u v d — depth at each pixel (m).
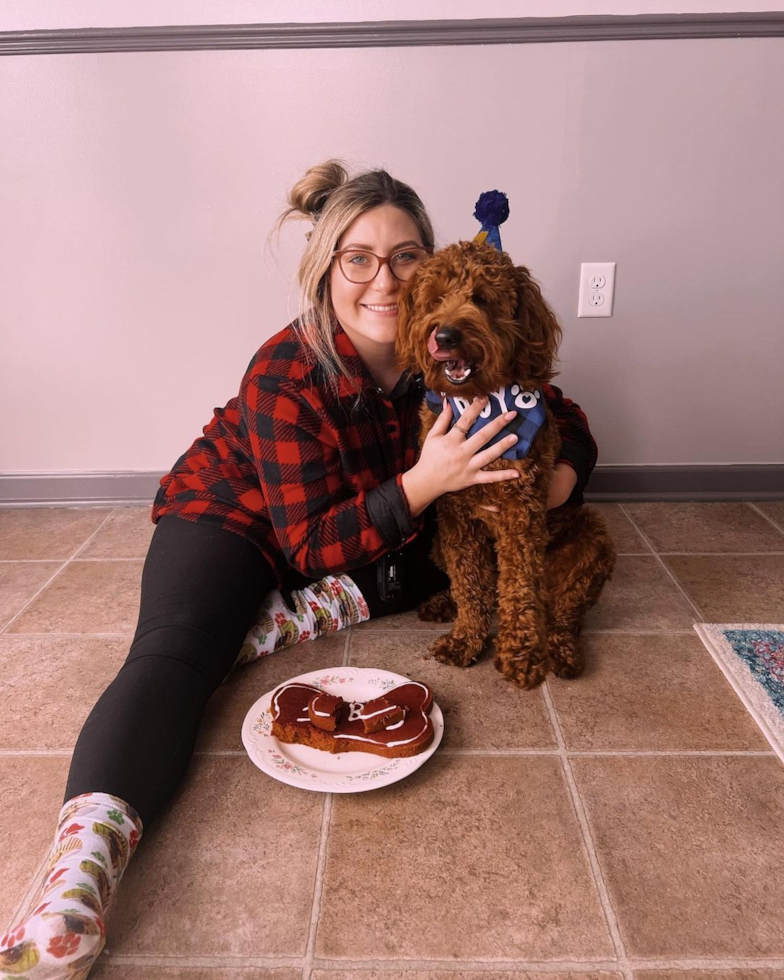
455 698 1.59
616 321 2.46
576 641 1.76
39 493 2.70
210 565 1.57
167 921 1.10
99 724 1.23
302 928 1.09
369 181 1.51
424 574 1.87
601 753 1.42
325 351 1.55
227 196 2.36
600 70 2.22
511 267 1.39
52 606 2.03
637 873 1.16
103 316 2.50
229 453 1.75
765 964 1.02
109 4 2.22
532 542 1.52
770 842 1.22
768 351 2.48
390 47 2.22
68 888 0.99
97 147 2.33
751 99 2.23
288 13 2.21
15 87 2.28
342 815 1.29
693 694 1.59
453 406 1.47
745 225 2.35
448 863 1.19
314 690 1.51
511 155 2.30
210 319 2.49
